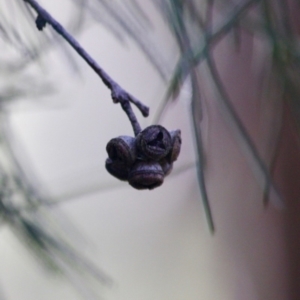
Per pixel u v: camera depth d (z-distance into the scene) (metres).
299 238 1.80
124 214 2.07
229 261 2.02
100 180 1.09
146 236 2.13
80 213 2.02
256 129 1.30
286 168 1.60
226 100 0.81
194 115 0.79
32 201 0.91
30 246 0.91
